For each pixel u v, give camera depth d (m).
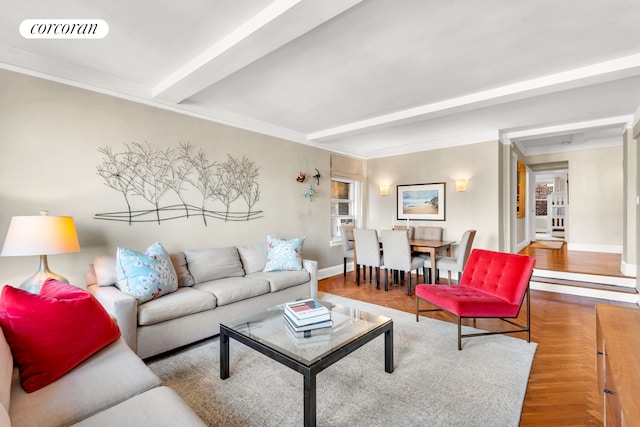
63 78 2.61
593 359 2.39
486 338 2.77
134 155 3.02
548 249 6.77
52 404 1.19
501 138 4.94
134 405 1.19
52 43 2.29
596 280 4.29
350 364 2.29
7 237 2.05
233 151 3.89
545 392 1.96
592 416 1.73
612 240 6.26
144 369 1.47
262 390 1.98
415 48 2.34
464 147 5.10
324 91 3.18
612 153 6.25
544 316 3.34
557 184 10.02
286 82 2.96
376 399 1.87
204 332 2.65
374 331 2.03
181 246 3.37
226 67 2.43
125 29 2.11
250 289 3.00
